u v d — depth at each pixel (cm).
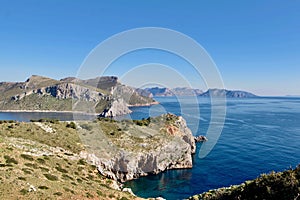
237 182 5328
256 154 7244
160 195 4794
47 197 2639
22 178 2894
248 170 5991
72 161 4494
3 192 2427
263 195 1641
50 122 6588
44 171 3456
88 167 4591
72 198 2852
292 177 1590
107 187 3962
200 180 5472
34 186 2795
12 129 5312
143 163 5681
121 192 3906
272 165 6300
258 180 1798
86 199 2995
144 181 5459
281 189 1573
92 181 3984
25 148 4125
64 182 3350
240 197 1841
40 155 4059
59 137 5494
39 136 5269
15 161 3378
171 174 5869
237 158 6888
